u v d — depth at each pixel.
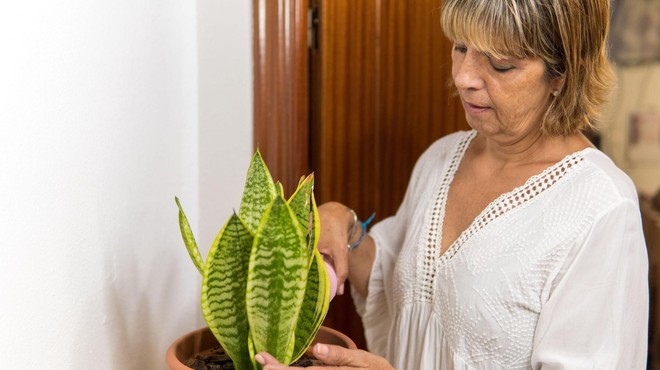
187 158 1.41
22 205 0.84
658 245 2.16
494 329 1.15
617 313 1.05
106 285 1.07
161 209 1.29
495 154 1.22
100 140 1.03
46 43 0.87
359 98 1.66
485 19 0.98
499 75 1.04
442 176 1.31
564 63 1.03
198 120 1.44
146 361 1.24
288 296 0.84
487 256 1.15
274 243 0.81
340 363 0.94
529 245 1.12
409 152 1.73
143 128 1.19
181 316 1.41
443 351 1.23
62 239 0.93
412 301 1.29
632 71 2.15
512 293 1.12
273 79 1.53
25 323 0.86
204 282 0.86
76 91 0.95
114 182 1.08
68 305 0.96
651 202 2.18
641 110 2.16
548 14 0.98
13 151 0.81
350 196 1.69
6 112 0.80
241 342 0.91
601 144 2.20
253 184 0.97
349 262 1.44
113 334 1.10
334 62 1.62
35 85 0.85
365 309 1.48
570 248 1.08
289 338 0.87
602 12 1.05
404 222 1.43
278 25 1.51
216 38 1.44
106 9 1.03
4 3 0.78
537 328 1.11
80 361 1.00
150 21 1.20
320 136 1.64
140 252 1.19
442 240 1.26
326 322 1.75
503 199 1.16
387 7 1.66
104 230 1.05
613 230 1.05
